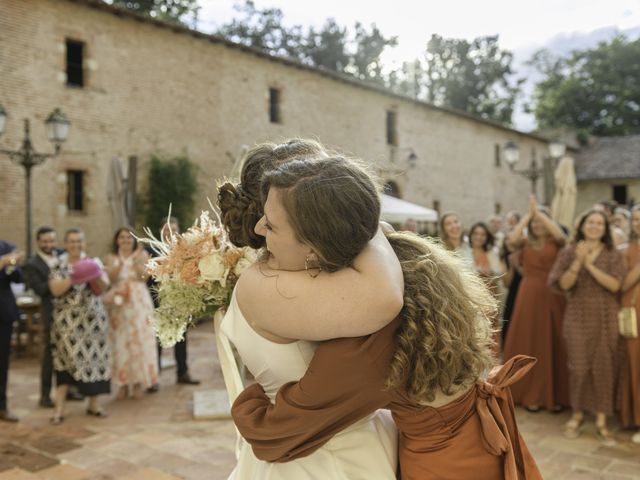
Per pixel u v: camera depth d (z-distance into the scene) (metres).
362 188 1.09
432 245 1.34
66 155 11.55
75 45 12.12
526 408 5.01
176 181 13.20
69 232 4.99
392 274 1.10
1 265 4.76
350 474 1.27
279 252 1.13
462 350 1.19
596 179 31.11
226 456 3.96
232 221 1.38
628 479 3.47
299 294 1.08
